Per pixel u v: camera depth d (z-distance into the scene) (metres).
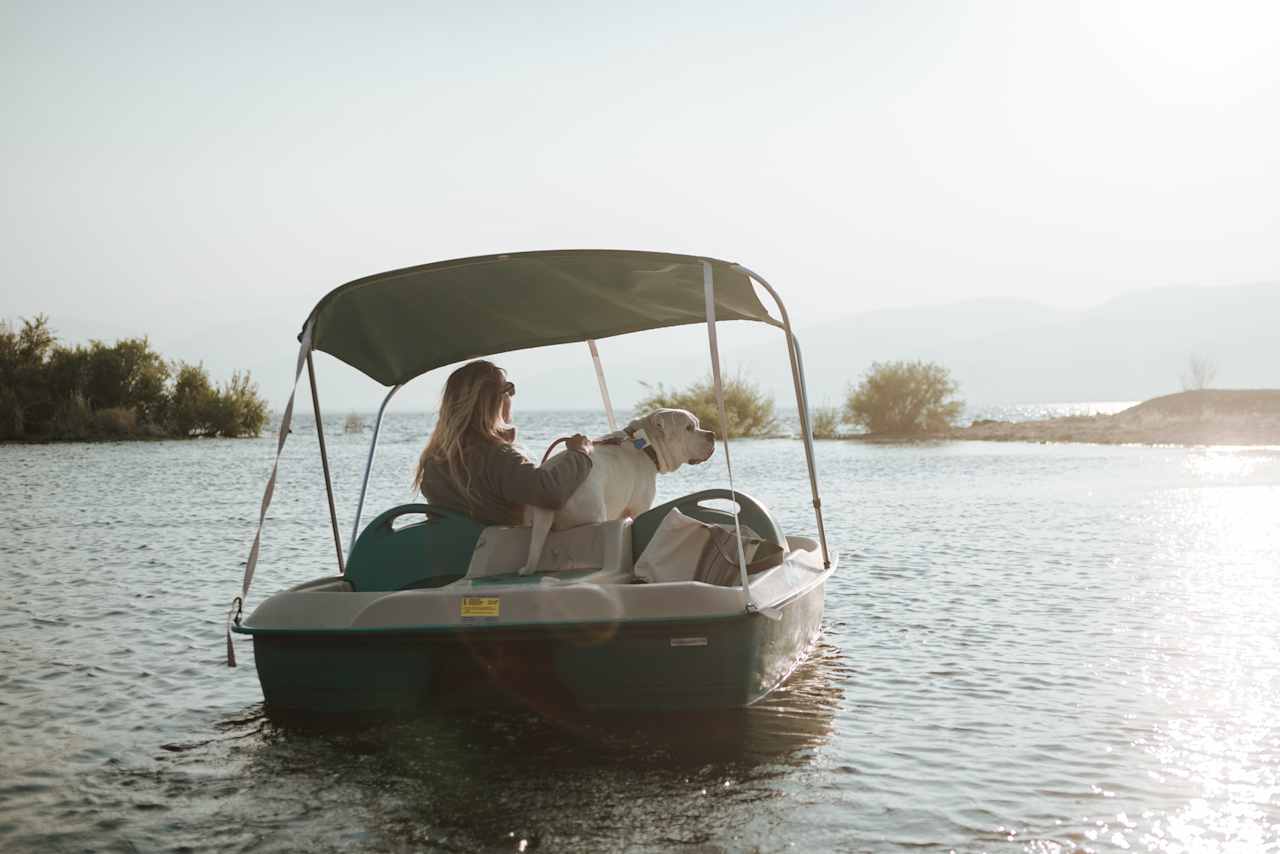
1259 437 36.00
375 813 3.97
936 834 3.76
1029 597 8.51
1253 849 3.64
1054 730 4.98
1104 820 3.89
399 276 5.70
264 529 13.45
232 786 4.26
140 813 3.99
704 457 6.71
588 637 4.89
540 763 4.49
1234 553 10.98
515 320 7.05
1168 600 8.34
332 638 5.00
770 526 6.34
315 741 4.82
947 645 6.79
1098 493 17.84
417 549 5.95
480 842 3.70
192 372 48.38
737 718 5.13
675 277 5.93
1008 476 21.75
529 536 5.84
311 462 29.17
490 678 5.17
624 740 4.79
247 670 6.18
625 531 5.99
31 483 21.05
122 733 4.97
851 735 4.88
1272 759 4.57
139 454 33.09
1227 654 6.52
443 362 7.51
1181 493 17.73
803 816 3.92
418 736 4.87
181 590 8.90
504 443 5.95
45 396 45.22
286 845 3.68
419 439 48.09
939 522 13.80
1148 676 5.99
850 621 7.57
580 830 3.80
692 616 4.87
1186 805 4.04
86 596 8.59
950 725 5.06
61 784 4.30
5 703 5.47
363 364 7.09
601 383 8.16
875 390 44.03
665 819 3.90
